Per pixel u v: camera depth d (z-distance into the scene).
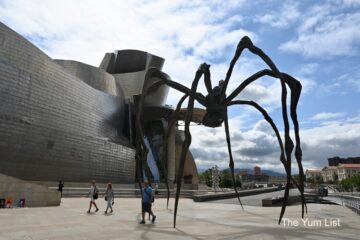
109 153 42.16
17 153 29.50
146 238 7.94
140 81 56.69
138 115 11.75
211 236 8.35
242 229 9.73
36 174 31.25
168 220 12.02
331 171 175.50
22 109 30.44
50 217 12.10
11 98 29.48
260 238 8.12
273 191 45.50
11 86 29.59
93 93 42.44
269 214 14.82
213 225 10.62
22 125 30.23
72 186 34.78
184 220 12.08
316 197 26.44
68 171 35.09
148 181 11.39
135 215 13.53
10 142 28.98
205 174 99.94
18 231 8.62
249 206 20.19
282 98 10.16
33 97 31.72
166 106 54.81
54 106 34.34
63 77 36.09
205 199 25.17
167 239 7.83
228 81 11.02
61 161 34.34
